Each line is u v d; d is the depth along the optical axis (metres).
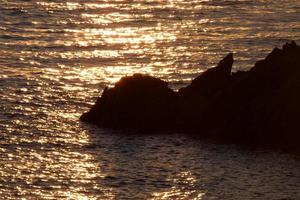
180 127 113.12
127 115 114.75
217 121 112.25
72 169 100.62
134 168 101.00
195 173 99.50
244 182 97.06
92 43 165.88
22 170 100.00
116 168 101.06
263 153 106.00
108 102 116.12
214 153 105.94
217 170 100.44
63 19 189.25
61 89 132.00
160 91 116.25
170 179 97.81
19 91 130.00
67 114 120.00
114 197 93.25
